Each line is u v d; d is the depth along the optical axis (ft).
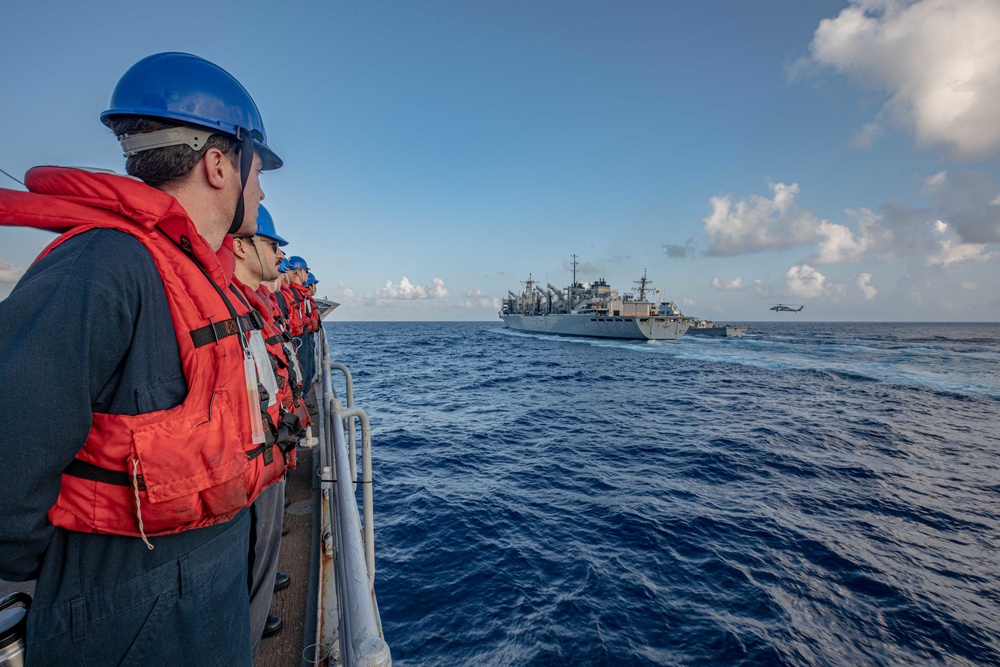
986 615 21.88
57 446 2.62
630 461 44.11
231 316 3.63
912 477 42.06
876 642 19.98
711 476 40.45
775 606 21.91
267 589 6.51
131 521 3.04
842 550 27.45
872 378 117.19
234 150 3.97
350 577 3.77
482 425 58.39
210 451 3.19
